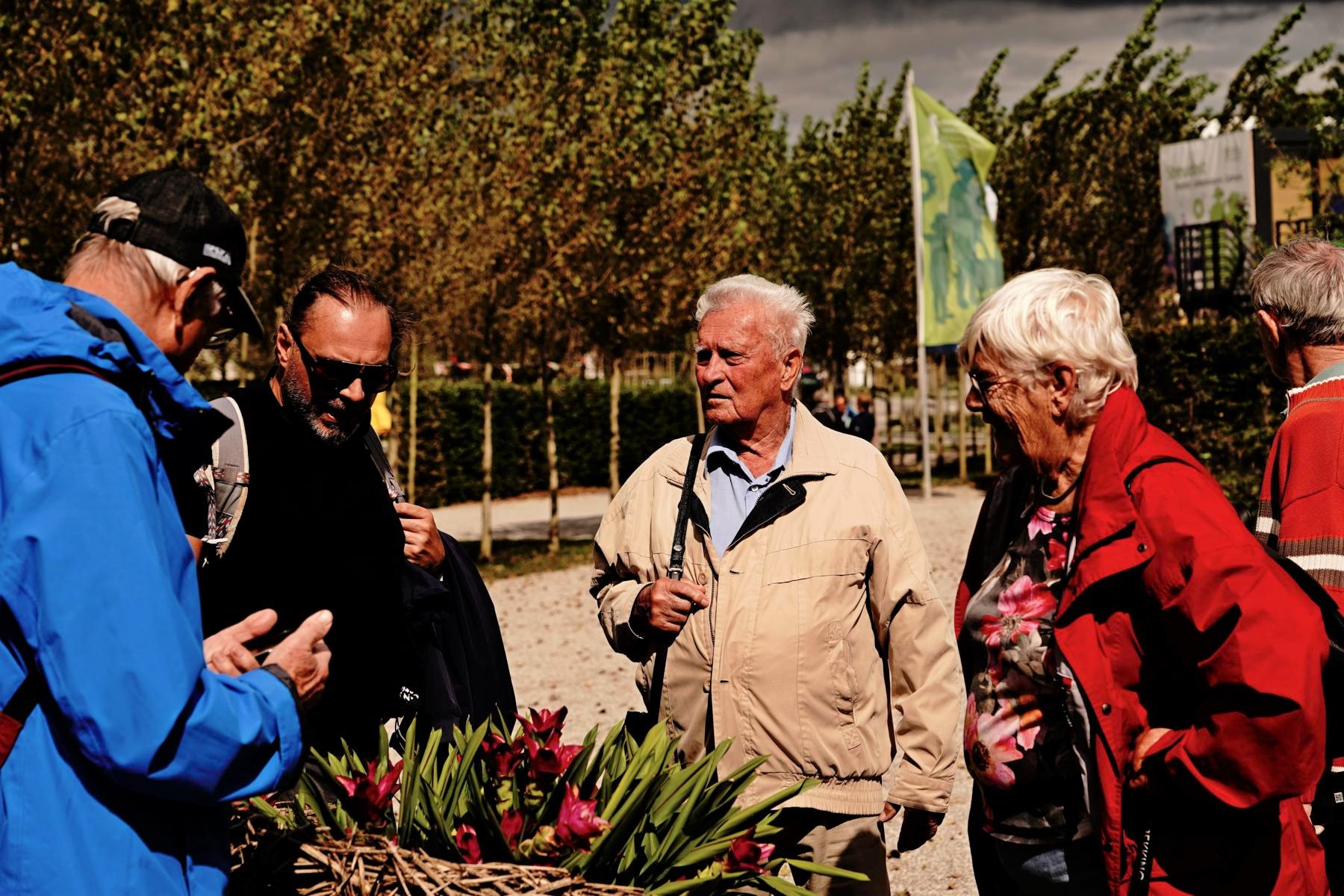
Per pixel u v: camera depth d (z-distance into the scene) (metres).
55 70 8.43
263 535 2.50
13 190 8.92
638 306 14.94
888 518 2.86
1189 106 21.34
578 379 27.84
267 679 1.73
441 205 12.86
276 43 10.38
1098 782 2.07
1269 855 1.98
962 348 2.29
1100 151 21.75
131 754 1.53
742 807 2.70
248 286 11.57
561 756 2.11
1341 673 2.06
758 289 2.90
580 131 13.96
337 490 2.60
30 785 1.57
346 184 11.98
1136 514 1.99
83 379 1.62
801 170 21.61
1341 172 11.59
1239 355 13.57
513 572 13.97
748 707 2.76
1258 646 1.85
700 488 2.93
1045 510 2.24
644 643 2.90
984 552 2.40
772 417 2.91
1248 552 1.92
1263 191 17.67
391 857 1.93
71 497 1.54
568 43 14.00
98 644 1.52
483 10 13.52
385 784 2.02
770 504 2.82
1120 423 2.08
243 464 2.51
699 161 14.72
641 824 2.10
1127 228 21.78
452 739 2.67
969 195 17.81
